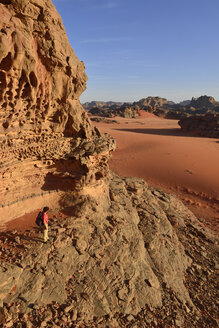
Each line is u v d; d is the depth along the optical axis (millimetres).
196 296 10609
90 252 9336
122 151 53406
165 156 44969
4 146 9500
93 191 12453
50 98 10273
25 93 9180
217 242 15352
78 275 8297
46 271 7746
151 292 9328
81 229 10086
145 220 13836
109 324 7344
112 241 10273
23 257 7961
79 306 7336
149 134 86812
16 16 8469
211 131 82000
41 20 9102
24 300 6762
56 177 12117
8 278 7027
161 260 11398
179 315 8977
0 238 8922
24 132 10078
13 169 10414
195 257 13477
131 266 9695
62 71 10266
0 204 10008
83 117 12531
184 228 16219
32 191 11266
